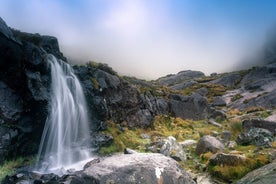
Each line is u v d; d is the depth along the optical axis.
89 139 20.39
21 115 17.61
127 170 10.21
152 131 26.50
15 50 17.41
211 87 81.75
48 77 19.98
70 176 12.91
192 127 30.92
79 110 21.84
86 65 26.22
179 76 122.44
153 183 10.13
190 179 11.54
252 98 52.59
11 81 17.89
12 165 15.59
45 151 18.55
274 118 25.44
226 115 37.69
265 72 81.94
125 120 26.12
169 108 36.34
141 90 33.69
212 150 17.33
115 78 26.89
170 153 17.34
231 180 13.03
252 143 18.23
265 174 10.80
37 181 12.64
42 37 24.42
